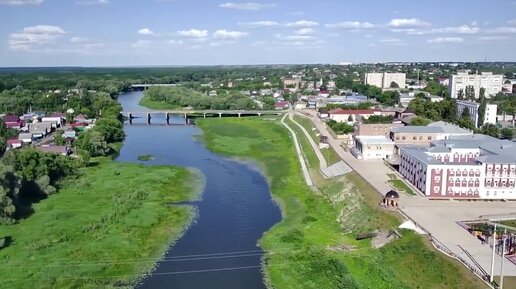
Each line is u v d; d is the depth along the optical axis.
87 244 124.19
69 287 102.19
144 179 188.75
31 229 133.62
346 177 177.88
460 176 152.25
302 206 158.38
